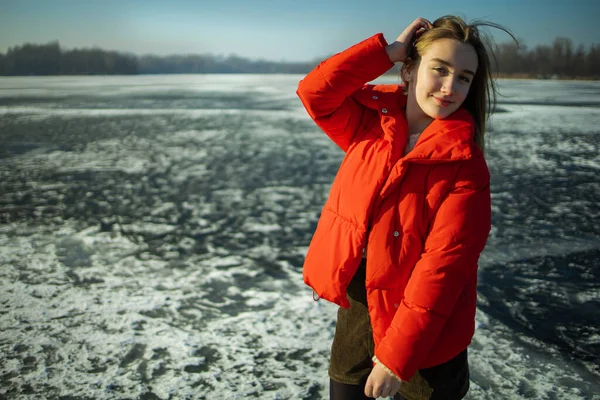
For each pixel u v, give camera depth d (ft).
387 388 4.50
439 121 4.77
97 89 148.46
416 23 5.03
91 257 15.01
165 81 254.27
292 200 22.12
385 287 4.79
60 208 20.83
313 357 9.46
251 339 10.14
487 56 4.86
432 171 4.67
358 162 5.06
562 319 10.90
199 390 8.39
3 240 16.57
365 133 5.38
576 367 9.05
